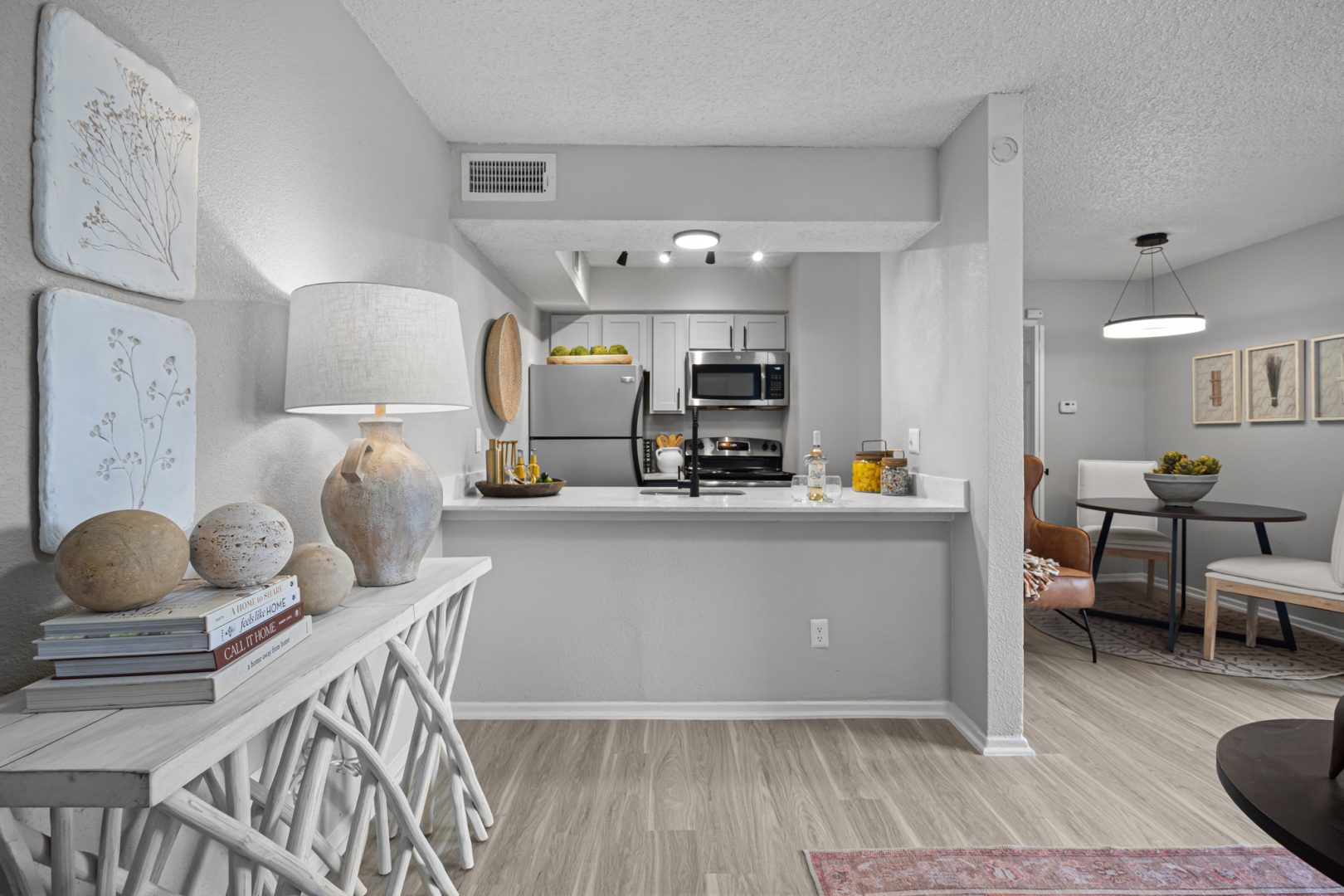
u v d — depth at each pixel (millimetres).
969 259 2424
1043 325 5207
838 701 2631
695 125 2482
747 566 2627
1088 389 5242
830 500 2656
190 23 1234
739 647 2625
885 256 3318
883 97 2295
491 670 2625
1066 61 2076
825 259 4766
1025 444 5262
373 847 1795
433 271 2482
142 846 848
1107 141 2686
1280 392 4059
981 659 2363
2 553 886
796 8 1821
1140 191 3283
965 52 2037
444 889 1469
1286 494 4047
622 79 2176
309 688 959
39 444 925
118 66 1039
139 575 859
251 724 827
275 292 1512
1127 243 4227
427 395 1482
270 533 1025
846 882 1635
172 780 696
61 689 822
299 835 1033
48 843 839
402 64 2092
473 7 1818
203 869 941
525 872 1684
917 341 2922
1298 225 3852
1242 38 1961
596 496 2902
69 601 984
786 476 4992
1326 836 914
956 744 2389
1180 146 2744
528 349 4543
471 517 2613
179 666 845
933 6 1812
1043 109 2396
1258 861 1717
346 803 1795
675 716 2607
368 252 1966
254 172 1431
